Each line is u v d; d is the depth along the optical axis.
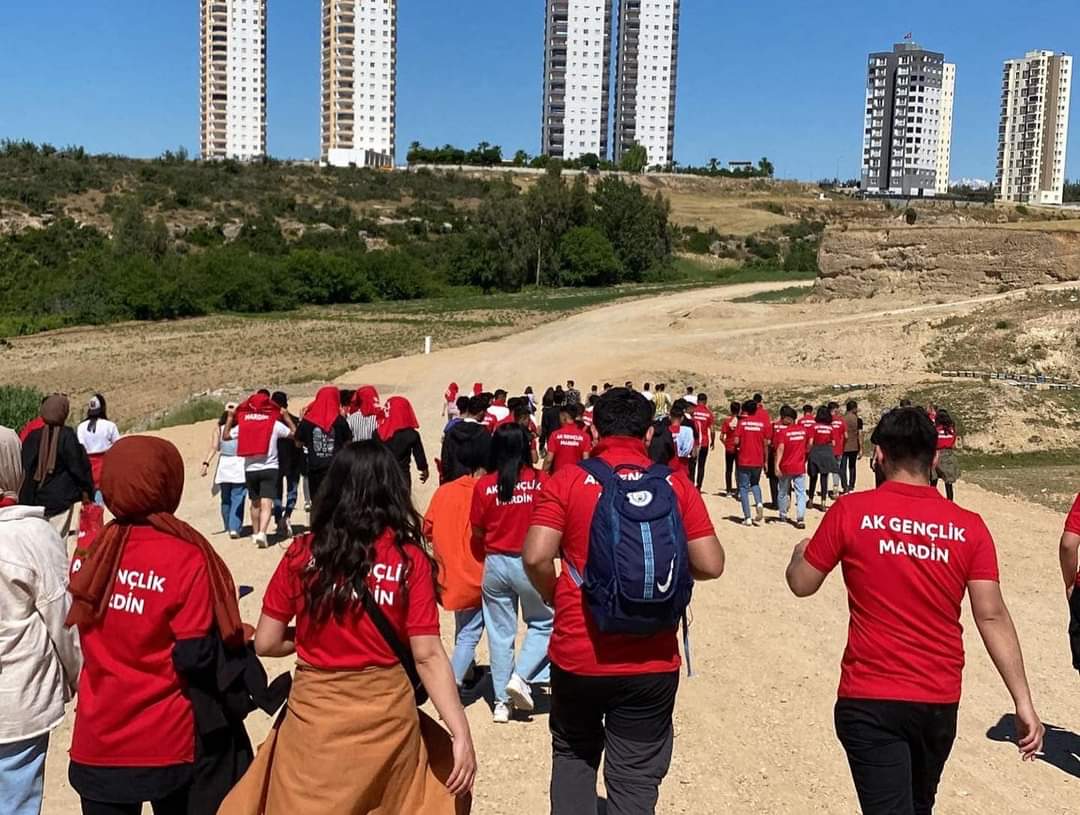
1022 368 38.66
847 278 59.47
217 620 3.96
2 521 4.29
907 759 4.22
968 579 4.30
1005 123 181.75
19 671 4.23
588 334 55.91
